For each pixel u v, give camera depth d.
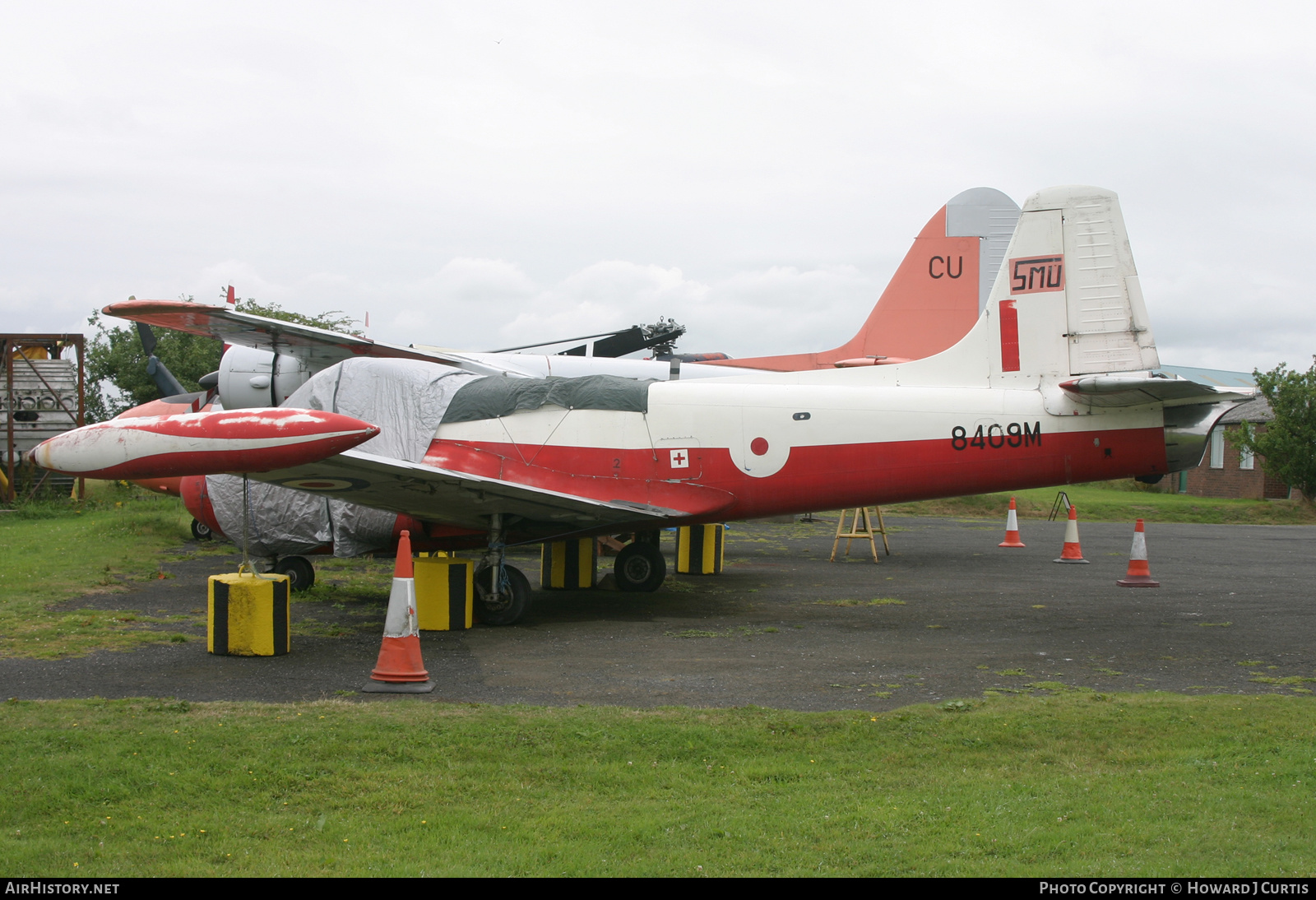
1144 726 5.34
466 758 4.76
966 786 4.41
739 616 9.46
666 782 4.48
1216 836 3.79
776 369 18.19
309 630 8.32
